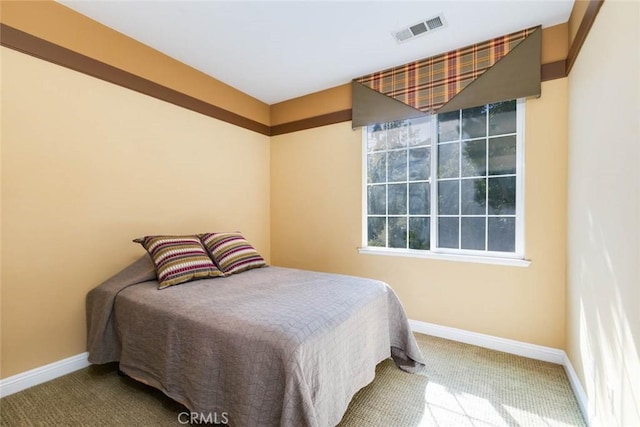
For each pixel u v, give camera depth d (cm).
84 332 213
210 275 231
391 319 219
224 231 320
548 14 207
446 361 223
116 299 197
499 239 248
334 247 330
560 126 216
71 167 206
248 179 349
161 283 203
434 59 264
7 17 178
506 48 232
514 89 229
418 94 272
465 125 262
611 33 128
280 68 288
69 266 206
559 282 218
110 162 227
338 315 160
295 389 119
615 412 121
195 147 290
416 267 279
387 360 226
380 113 293
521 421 159
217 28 225
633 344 105
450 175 268
